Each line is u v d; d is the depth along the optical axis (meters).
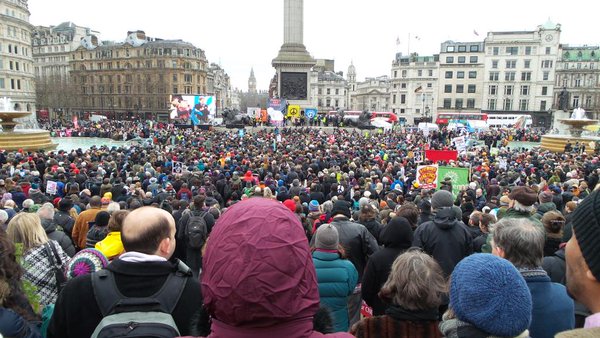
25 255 4.84
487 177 21.61
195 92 135.12
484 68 122.44
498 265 2.51
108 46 134.62
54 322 3.15
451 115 94.44
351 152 32.91
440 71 126.88
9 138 39.25
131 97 132.75
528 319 2.39
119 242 5.90
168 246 3.56
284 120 71.44
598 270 1.89
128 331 2.78
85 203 13.12
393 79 133.50
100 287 3.09
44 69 151.88
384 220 9.85
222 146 36.41
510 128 88.38
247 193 14.11
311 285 2.18
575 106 122.00
